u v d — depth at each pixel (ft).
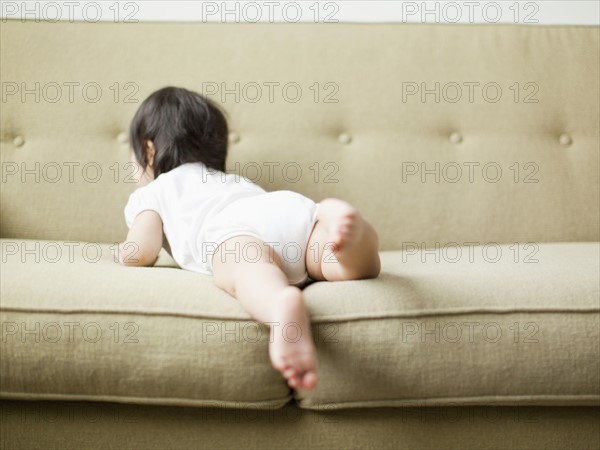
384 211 4.49
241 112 4.65
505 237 4.47
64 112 4.60
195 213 3.42
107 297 2.58
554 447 2.73
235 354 2.50
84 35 4.78
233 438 2.65
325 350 2.51
